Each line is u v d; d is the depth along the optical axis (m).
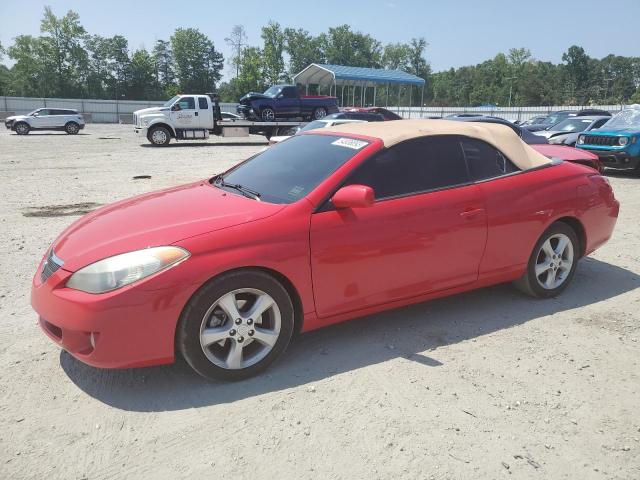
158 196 3.91
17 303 4.36
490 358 3.50
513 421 2.82
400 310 4.30
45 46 90.00
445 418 2.84
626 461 2.53
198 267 2.91
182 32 100.06
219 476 2.39
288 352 3.56
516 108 58.91
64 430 2.71
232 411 2.88
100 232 3.22
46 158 16.89
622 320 4.13
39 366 3.34
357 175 3.52
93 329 2.79
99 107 58.78
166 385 3.14
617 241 6.58
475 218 3.87
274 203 3.42
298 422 2.79
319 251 3.27
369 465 2.47
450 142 3.96
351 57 113.75
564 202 4.35
